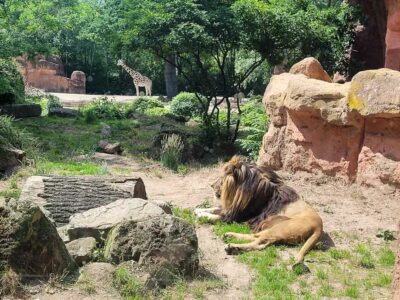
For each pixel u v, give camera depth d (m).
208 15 14.36
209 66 17.27
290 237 6.24
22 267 4.79
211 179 10.85
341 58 15.45
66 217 6.61
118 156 13.43
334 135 9.19
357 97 8.43
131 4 16.02
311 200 8.37
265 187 6.88
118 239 5.26
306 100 9.13
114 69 42.78
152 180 10.60
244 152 14.14
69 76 42.47
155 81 41.53
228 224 7.06
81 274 5.00
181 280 5.13
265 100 10.35
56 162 11.59
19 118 17.98
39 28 21.06
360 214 7.73
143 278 4.94
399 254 3.54
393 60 13.30
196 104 22.84
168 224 5.30
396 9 12.98
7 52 17.52
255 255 6.00
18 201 4.94
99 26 27.84
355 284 5.33
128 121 19.62
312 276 5.52
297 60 14.74
